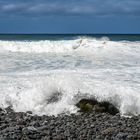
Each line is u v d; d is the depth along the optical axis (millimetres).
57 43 20812
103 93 8117
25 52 18531
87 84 8703
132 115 7770
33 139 5312
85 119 7051
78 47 19703
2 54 17078
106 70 11477
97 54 17047
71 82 8594
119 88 8562
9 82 9398
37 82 9047
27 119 6777
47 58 15070
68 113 7801
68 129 6074
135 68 12109
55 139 5363
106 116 7379
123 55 16562
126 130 6043
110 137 5621
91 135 5727
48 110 7969
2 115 7250
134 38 38344
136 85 9062
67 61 13883
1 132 5555
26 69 11633
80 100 8023
